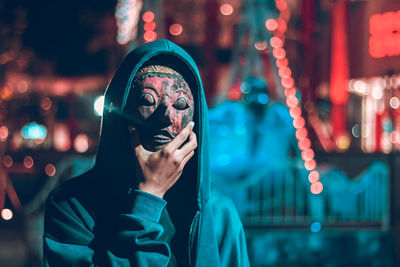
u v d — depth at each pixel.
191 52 9.92
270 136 7.32
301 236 6.65
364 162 8.45
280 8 8.44
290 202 6.97
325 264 6.74
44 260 1.26
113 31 11.77
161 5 7.57
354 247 6.88
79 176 1.38
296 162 7.08
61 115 13.18
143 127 1.25
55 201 1.31
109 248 1.21
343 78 10.04
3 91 11.41
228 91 7.95
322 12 10.48
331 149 9.82
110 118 1.31
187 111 1.27
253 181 6.79
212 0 8.83
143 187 1.25
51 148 7.80
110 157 1.32
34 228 6.69
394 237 7.20
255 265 6.39
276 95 8.70
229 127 7.23
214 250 1.30
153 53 1.26
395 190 7.50
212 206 1.40
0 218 6.83
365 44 9.73
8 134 10.81
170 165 1.25
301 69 10.31
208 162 1.33
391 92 9.31
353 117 11.12
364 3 9.73
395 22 9.18
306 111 8.88
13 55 11.89
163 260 1.20
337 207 7.29
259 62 7.95
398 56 9.13
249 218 6.73
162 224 1.31
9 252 6.45
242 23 7.99
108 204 1.31
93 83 12.49
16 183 7.61
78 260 1.22
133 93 1.26
